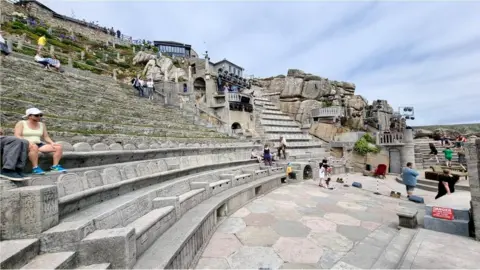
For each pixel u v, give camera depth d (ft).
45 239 10.62
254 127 92.07
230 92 88.89
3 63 37.45
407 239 21.49
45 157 16.69
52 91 36.73
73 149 19.08
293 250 19.40
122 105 49.29
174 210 18.95
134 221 14.98
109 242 11.04
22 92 29.37
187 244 15.93
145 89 68.80
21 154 13.16
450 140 96.12
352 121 105.50
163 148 31.19
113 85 64.23
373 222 26.68
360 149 80.94
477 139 20.66
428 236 21.12
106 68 111.86
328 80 127.44
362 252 19.27
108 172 19.15
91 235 11.34
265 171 46.78
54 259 10.02
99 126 32.35
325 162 50.37
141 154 27.55
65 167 18.35
